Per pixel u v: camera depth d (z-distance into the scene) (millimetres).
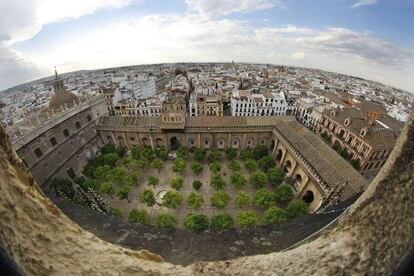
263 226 16922
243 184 69688
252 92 144625
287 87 183625
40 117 77688
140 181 78250
